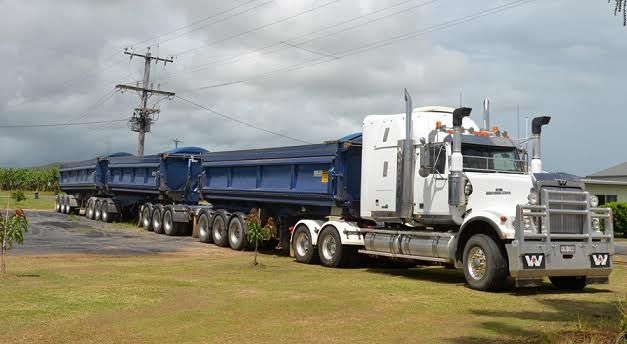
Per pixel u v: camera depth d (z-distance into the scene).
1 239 11.78
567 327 7.93
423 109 13.97
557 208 11.16
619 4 7.87
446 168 12.31
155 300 9.46
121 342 6.79
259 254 18.23
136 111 47.50
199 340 6.95
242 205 20.27
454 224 12.30
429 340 7.19
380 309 9.14
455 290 11.29
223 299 9.73
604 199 35.75
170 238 23.38
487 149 12.57
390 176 13.52
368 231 14.34
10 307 8.66
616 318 8.61
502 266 11.05
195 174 25.89
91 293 9.94
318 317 8.43
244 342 6.89
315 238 15.62
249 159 19.27
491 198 12.14
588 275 11.41
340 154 15.25
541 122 12.91
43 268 13.33
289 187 17.14
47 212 40.50
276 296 10.15
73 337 6.99
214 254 17.94
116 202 31.03
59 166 41.97
